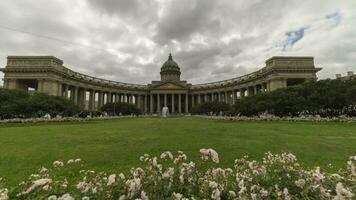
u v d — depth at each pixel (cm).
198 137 2611
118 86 14675
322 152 1752
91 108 13088
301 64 9888
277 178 708
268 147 1953
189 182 664
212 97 15475
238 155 1639
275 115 6925
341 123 4447
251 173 751
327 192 605
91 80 12731
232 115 8850
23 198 544
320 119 5081
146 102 16462
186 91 15850
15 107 6588
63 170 1293
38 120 5875
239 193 597
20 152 1827
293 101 6500
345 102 5903
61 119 6312
